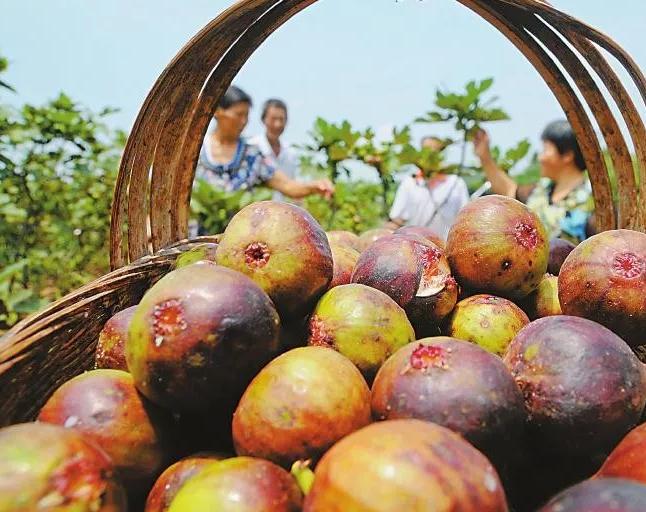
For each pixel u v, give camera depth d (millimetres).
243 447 203
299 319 268
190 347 206
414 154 633
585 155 365
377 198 1003
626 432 210
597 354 213
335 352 218
